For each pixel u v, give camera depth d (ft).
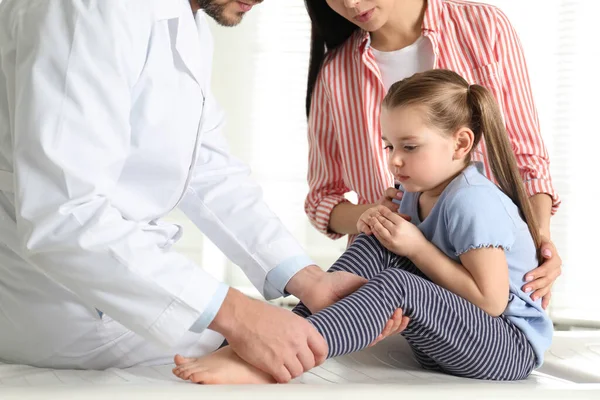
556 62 13.64
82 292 3.97
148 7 4.22
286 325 4.07
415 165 5.04
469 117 5.14
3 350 4.74
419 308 4.50
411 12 6.23
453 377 4.79
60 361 4.66
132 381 4.25
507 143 5.21
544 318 5.06
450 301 4.64
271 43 14.57
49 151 3.80
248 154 14.65
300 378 4.50
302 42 14.53
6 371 4.55
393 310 4.46
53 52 3.89
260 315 4.07
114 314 4.00
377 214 5.07
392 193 5.54
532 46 13.66
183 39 4.47
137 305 3.94
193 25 4.58
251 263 5.17
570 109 13.62
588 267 13.56
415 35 6.29
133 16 4.10
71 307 4.49
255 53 14.60
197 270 4.05
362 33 6.38
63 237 3.83
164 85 4.37
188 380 4.24
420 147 5.01
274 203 14.61
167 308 3.96
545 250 5.29
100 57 3.93
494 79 6.19
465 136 5.08
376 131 6.41
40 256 3.89
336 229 6.75
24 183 3.84
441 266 4.81
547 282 5.13
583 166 13.61
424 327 4.57
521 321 4.92
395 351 5.43
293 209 14.56
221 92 14.65
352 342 4.36
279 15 14.53
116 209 4.01
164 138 4.42
